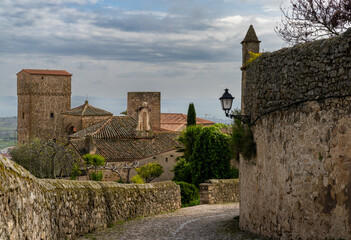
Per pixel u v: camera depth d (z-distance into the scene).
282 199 10.05
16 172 6.40
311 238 8.73
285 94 10.05
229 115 12.81
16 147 40.34
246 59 14.59
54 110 92.12
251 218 12.31
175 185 20.92
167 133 55.53
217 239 11.42
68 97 93.00
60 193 9.57
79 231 10.81
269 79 11.08
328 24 16.17
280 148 10.23
